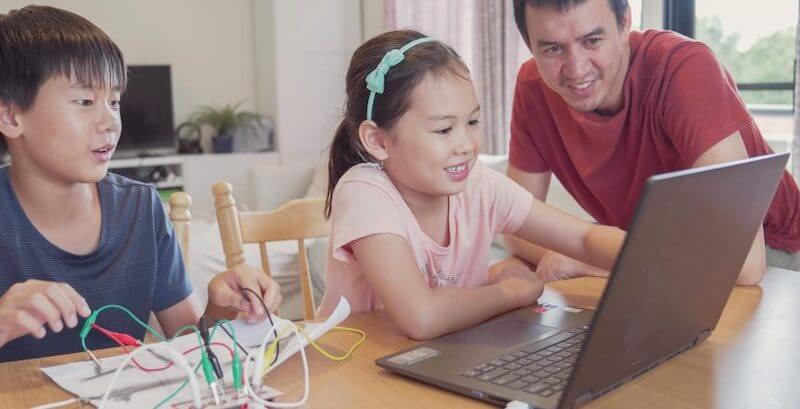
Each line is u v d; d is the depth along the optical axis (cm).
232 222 141
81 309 90
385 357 91
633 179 153
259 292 109
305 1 498
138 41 514
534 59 152
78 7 498
